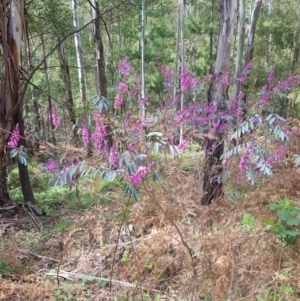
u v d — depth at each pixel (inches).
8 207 198.4
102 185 158.7
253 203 139.6
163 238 114.0
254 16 419.2
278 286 100.2
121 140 86.0
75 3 421.4
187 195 115.9
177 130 123.3
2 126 189.0
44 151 94.0
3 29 180.7
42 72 401.7
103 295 111.8
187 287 105.4
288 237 106.3
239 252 107.3
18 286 116.3
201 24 534.3
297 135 163.6
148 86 372.8
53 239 156.9
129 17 493.0
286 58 522.6
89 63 540.1
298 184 154.1
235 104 150.6
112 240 131.6
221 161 144.8
